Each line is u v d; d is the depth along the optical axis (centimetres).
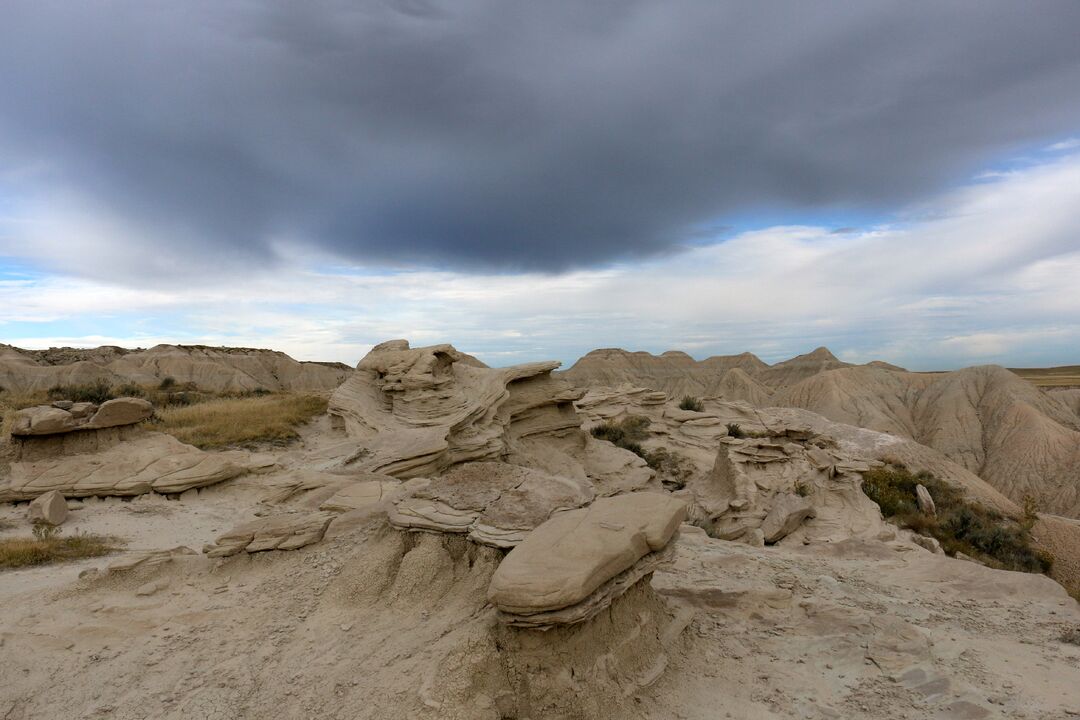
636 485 2698
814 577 1084
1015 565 2316
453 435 2300
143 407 1719
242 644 730
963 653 775
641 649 692
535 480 916
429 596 764
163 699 643
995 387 7656
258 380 6419
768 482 2386
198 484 1561
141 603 827
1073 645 829
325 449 2042
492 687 596
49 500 1334
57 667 696
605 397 4016
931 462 3972
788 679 700
